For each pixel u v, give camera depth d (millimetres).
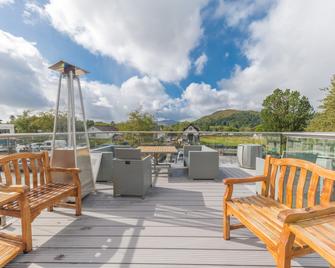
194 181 3883
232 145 5875
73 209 2533
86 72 3121
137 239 1865
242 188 3430
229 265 1509
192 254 1643
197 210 2525
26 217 1672
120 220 2248
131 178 2949
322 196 1418
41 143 4109
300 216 1080
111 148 4633
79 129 3217
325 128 13797
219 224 2156
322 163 2738
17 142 3777
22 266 1521
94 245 1773
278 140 5031
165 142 5852
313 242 922
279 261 1140
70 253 1669
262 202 1758
